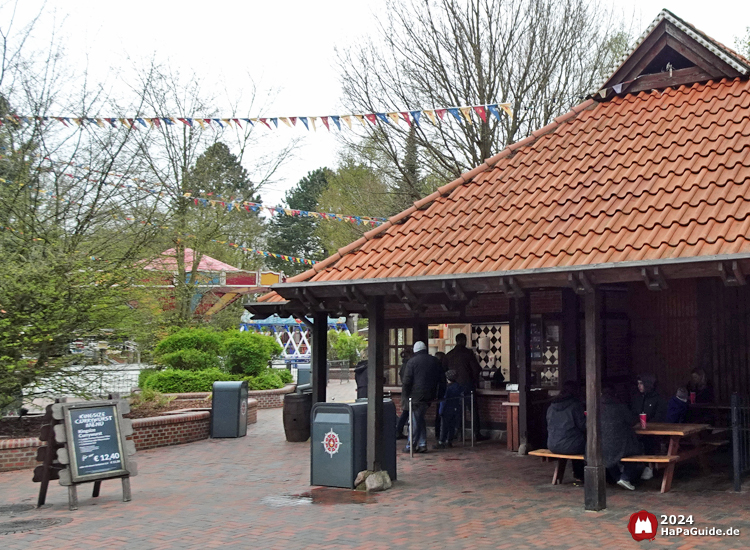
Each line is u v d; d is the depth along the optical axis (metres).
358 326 51.34
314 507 8.81
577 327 13.60
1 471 11.83
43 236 13.91
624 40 22.39
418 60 21.66
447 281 8.88
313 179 61.47
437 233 10.40
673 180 9.23
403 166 22.88
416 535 7.40
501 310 14.72
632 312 13.62
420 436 12.89
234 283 28.52
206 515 8.47
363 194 26.94
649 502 8.60
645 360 13.43
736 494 8.92
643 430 9.48
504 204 10.45
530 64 20.98
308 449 13.64
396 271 9.70
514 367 14.59
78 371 14.19
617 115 11.62
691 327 13.02
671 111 11.05
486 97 21.11
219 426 15.31
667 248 7.84
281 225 59.94
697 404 11.57
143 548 7.12
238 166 27.39
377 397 9.93
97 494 9.70
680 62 11.86
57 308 13.16
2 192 13.66
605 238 8.56
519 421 12.74
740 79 11.03
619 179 9.85
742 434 9.52
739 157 9.07
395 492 9.62
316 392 12.82
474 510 8.48
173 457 12.98
